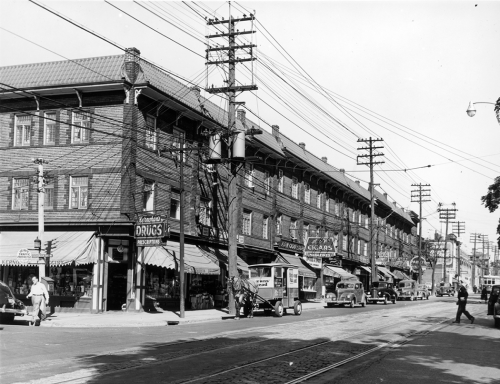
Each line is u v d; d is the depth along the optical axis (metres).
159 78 29.33
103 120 27.34
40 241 24.30
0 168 29.14
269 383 9.94
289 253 45.31
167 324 23.00
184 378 10.16
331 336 18.08
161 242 25.56
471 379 10.71
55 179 28.02
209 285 34.19
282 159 43.44
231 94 28.83
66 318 23.72
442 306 44.06
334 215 56.19
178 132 31.22
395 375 10.99
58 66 28.86
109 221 26.75
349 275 52.44
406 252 89.44
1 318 22.12
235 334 18.41
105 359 12.24
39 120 28.77
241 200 37.34
